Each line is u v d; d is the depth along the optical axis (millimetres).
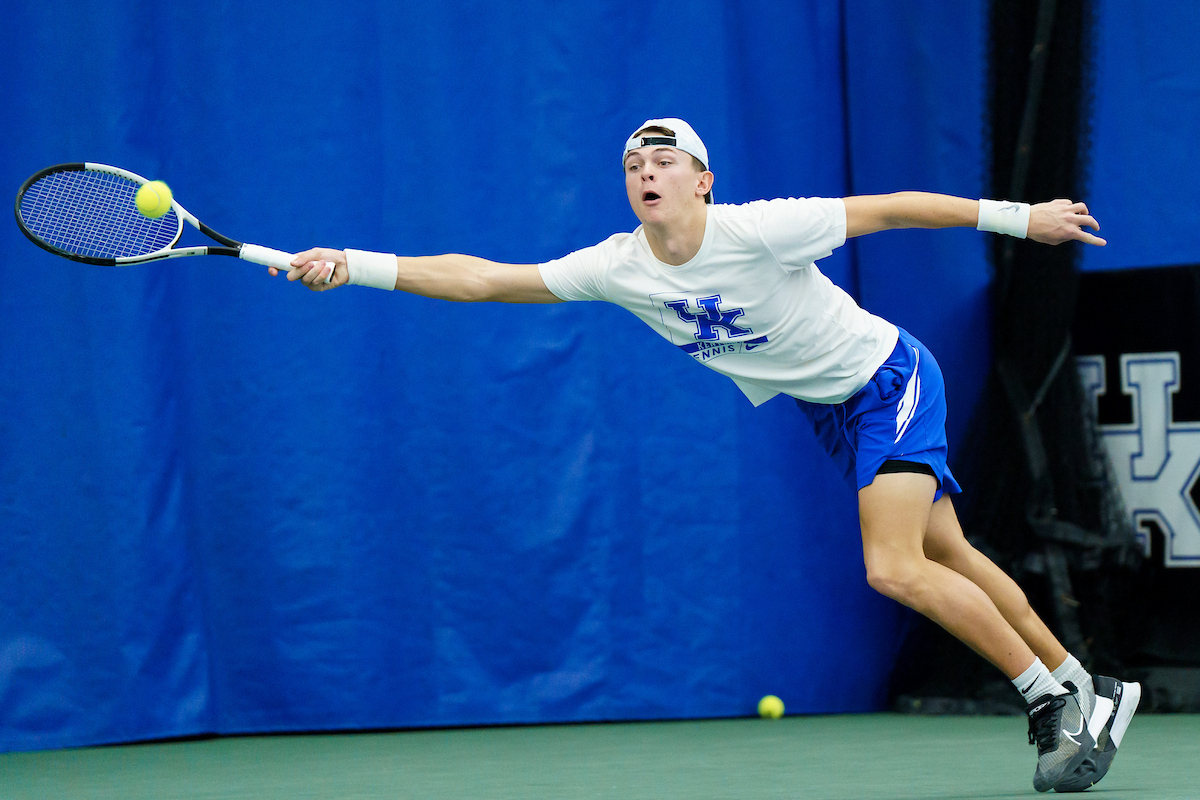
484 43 21438
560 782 13922
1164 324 21297
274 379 20469
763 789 12875
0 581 19219
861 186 22609
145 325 19828
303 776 15094
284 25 20922
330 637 20234
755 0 22438
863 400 12297
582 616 20938
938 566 11828
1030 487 21188
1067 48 21688
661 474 21391
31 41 19922
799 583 21797
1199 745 16297
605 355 21344
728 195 21906
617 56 21750
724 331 12203
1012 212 11422
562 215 21359
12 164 19766
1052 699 11656
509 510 20906
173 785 14477
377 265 12367
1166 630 20766
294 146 20828
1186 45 21328
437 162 21203
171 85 20516
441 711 20469
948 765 14875
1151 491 21172
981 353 22062
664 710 21016
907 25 22516
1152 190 21422
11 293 19594
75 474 19500
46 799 13422
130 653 19344
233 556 20203
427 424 20875
